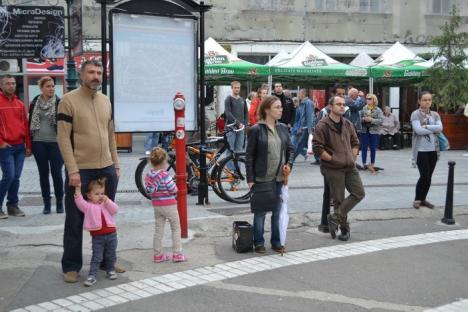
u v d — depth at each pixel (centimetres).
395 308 518
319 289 563
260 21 2391
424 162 905
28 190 1064
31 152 833
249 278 591
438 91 1827
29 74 1888
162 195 629
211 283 575
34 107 824
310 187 1119
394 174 1307
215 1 2344
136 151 1780
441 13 2530
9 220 803
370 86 1828
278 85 1409
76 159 557
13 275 592
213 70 1727
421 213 909
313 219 846
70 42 954
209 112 2248
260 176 665
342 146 729
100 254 569
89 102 561
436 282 592
